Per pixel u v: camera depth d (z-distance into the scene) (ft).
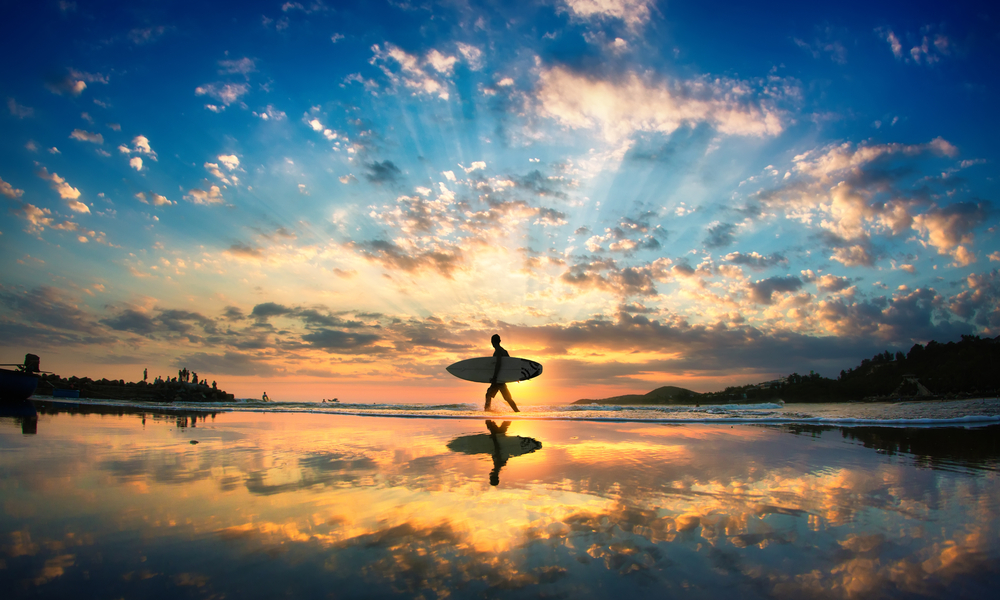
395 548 6.35
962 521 7.89
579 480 10.75
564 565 5.88
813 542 6.85
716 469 12.21
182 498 8.70
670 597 5.00
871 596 5.16
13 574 5.24
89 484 9.70
